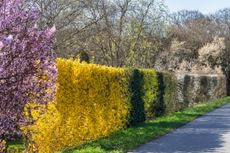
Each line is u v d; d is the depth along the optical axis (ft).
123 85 61.26
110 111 55.57
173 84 96.53
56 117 38.78
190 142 50.16
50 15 78.13
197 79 156.87
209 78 168.35
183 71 182.60
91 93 48.93
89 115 48.16
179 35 200.85
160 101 83.82
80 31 89.10
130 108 64.03
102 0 97.30
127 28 103.50
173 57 172.86
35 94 19.58
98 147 43.73
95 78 50.52
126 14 103.35
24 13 18.72
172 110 95.04
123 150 43.42
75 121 43.96
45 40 18.90
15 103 18.70
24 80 18.85
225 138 53.83
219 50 201.16
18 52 18.26
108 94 55.16
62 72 41.09
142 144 48.29
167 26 119.85
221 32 244.42
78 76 44.96
